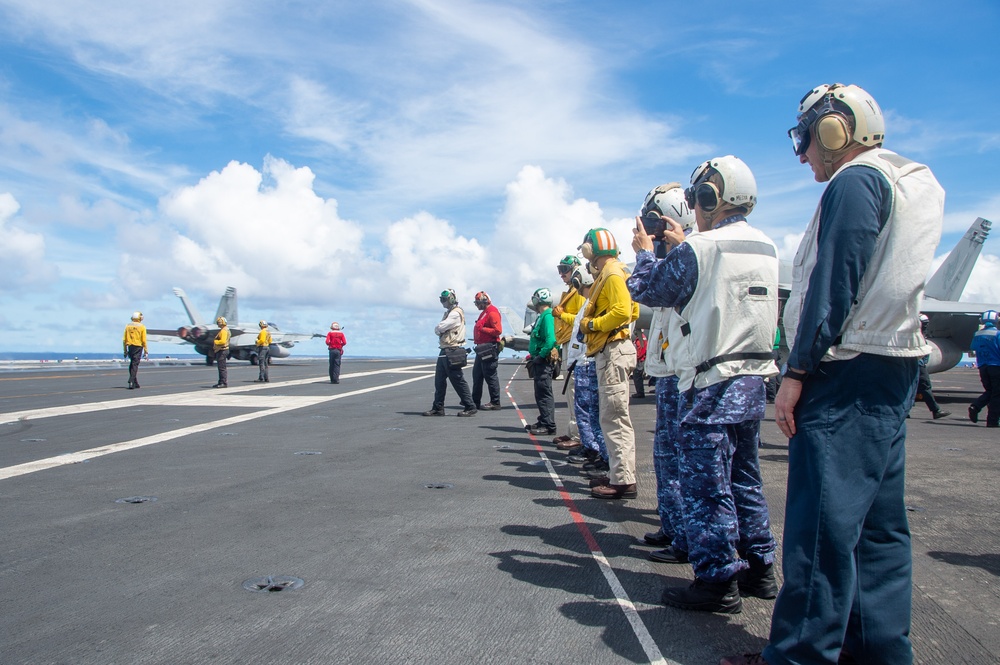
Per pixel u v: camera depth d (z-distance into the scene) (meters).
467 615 2.86
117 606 2.88
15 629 2.64
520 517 4.56
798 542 2.22
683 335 3.08
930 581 3.46
